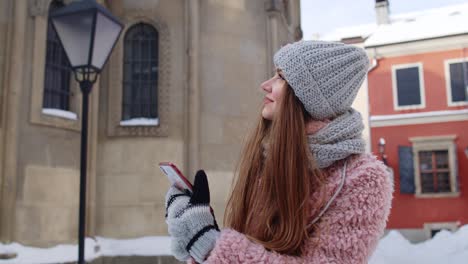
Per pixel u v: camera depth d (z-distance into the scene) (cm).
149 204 1088
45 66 1030
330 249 140
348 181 148
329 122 165
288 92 167
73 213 1016
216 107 1166
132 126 1118
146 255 1045
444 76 2492
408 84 2541
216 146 1147
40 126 981
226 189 1134
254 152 184
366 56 170
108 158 1109
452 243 1728
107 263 1045
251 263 137
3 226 883
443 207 2400
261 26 1273
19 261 877
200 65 1173
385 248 1823
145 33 1187
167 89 1144
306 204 149
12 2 956
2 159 908
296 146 158
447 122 2456
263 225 157
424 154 2478
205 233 148
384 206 147
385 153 2522
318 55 162
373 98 2580
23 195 930
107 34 630
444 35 2492
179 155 1119
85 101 604
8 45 943
